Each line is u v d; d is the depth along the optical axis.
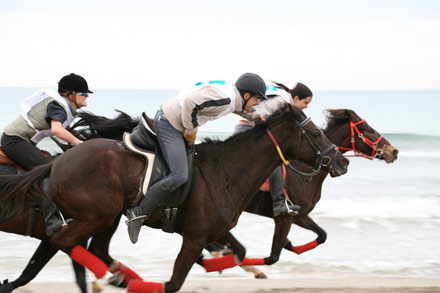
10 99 80.38
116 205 6.53
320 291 8.54
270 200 9.48
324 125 10.24
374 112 66.81
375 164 24.91
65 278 9.96
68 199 6.42
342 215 15.52
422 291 8.60
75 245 6.55
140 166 6.66
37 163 7.30
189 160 6.76
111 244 12.53
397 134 33.41
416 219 15.12
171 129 6.62
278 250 9.47
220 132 36.62
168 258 11.49
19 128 7.25
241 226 14.28
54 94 7.37
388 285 9.09
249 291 8.61
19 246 12.07
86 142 6.68
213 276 10.31
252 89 6.77
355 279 9.64
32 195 6.68
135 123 7.74
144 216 6.54
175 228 6.95
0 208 6.75
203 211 6.79
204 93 6.45
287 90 9.52
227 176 7.03
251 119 7.33
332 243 12.76
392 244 12.66
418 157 27.03
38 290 8.73
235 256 7.89
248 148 7.18
